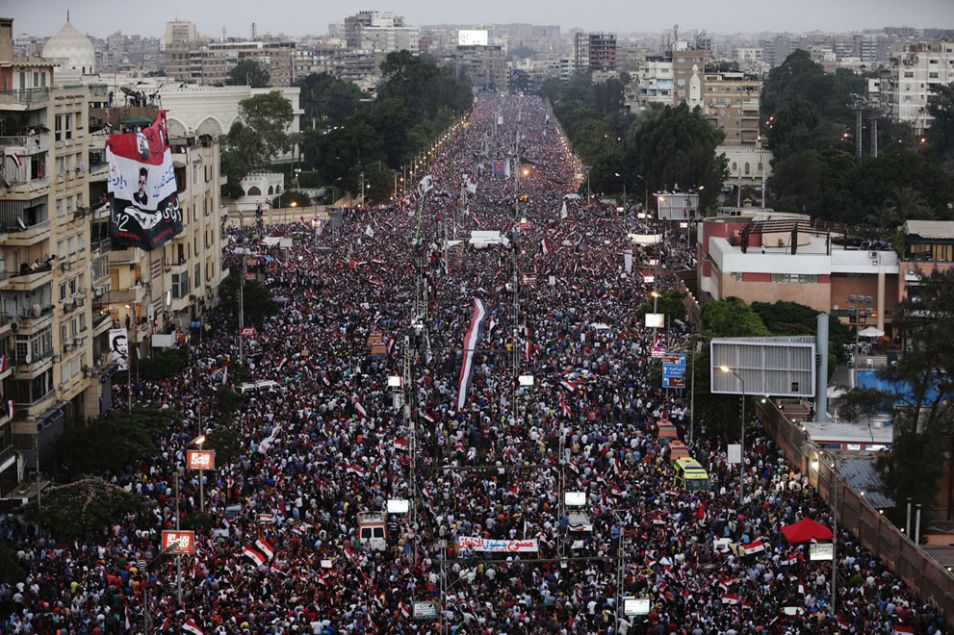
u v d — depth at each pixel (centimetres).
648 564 7531
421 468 9450
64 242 10525
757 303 15300
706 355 11000
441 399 11344
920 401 9112
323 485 8856
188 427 10388
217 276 15988
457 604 6856
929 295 9412
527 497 8681
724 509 8525
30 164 9881
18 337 9588
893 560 7769
